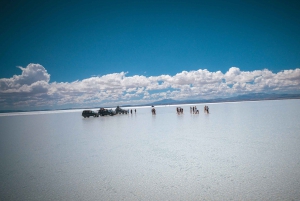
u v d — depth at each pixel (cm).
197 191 501
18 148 1114
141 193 504
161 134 1426
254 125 1662
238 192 486
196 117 2841
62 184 580
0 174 682
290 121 1834
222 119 2334
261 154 796
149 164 734
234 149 895
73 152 971
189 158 787
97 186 557
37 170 713
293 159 718
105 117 4075
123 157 844
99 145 1120
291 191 482
